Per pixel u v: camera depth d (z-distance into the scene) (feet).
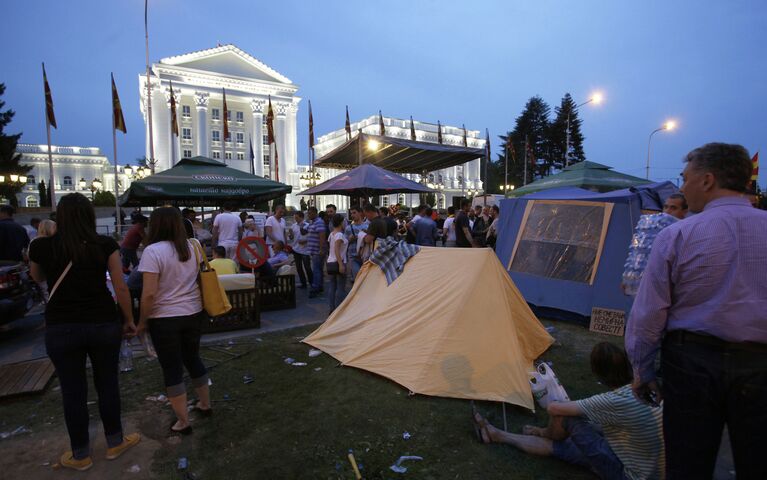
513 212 24.52
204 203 36.29
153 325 10.46
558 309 21.11
